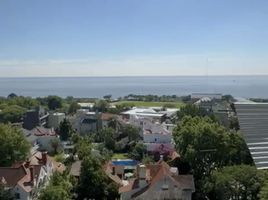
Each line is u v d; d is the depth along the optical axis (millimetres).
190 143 89625
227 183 68625
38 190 72438
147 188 69938
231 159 84938
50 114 185625
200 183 79688
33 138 132125
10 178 71812
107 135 138875
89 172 74375
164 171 70562
